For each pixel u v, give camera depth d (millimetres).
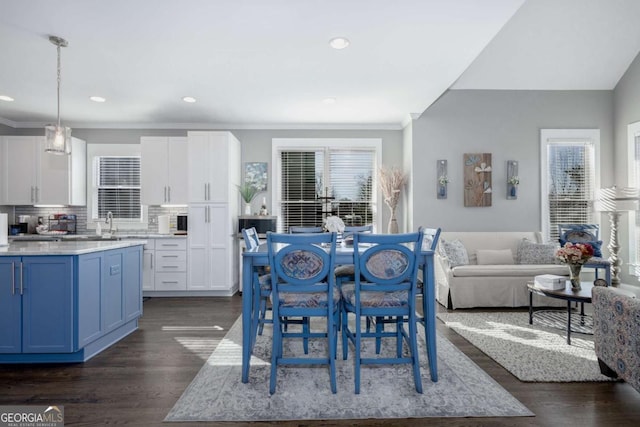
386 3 2248
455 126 4848
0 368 2326
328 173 5281
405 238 1968
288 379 2145
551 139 4852
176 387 2066
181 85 3666
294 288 1999
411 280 2020
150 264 4551
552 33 4133
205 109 4496
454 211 4848
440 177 4812
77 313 2367
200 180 4598
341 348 2695
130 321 3090
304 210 5273
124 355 2562
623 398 1924
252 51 2904
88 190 5105
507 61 4477
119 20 2416
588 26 4062
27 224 4930
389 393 1973
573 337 2885
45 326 2348
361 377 2170
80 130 5133
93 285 2541
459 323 3291
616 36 4176
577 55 4395
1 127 4859
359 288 1999
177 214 5066
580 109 4855
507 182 4836
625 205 4039
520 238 4586
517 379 2154
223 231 4594
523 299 3836
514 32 4105
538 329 3098
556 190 4891
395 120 5082
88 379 2170
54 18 2387
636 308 1766
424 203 4840
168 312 3773
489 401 1886
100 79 3480
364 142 5285
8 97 4027
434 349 2127
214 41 2729
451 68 3254
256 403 1868
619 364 1917
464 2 2244
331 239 1973
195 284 4566
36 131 5066
